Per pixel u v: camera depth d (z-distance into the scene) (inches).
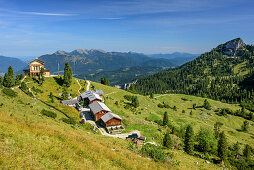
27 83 3828.7
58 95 3730.3
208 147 2486.5
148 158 1120.2
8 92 2340.1
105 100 3917.3
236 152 2760.8
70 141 857.5
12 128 744.3
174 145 2348.7
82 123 2337.6
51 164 526.3
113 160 804.0
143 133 2486.5
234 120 5477.4
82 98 3668.8
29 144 627.8
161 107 5182.1
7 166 431.2
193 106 6264.8
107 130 2405.3
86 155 727.1
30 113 1781.5
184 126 3853.3
